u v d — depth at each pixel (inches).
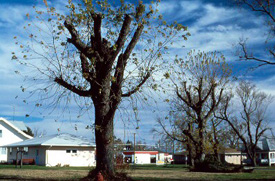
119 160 726.5
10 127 1947.6
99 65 561.9
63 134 1774.1
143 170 1203.9
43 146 1635.1
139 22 567.2
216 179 756.0
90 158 1722.4
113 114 555.2
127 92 575.2
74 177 727.1
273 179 764.0
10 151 1921.8
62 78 570.9
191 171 1139.3
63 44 577.3
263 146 3046.3
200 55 1348.4
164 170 1220.5
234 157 2915.8
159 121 1679.4
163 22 579.8
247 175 924.0
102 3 587.5
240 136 2078.0
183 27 576.4
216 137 1465.3
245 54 983.6
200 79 1362.0
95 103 571.5
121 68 565.6
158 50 580.4
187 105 1379.2
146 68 572.4
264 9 883.4
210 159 1142.3
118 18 592.7
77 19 583.2
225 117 1850.4
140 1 566.6
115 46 541.0
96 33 555.5
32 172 910.4
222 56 1358.3
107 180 554.9
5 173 852.0
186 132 1359.5
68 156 1658.5
